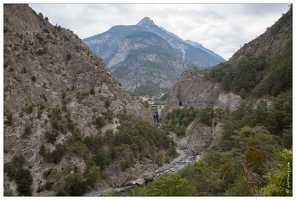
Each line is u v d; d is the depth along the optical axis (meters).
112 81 117.88
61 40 121.44
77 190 68.31
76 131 84.94
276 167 30.97
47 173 70.62
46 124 80.25
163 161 94.62
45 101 89.25
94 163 77.00
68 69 111.69
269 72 113.69
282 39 131.00
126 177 78.38
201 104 158.75
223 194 36.91
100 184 74.62
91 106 98.25
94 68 112.75
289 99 64.94
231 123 82.31
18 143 72.75
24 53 97.00
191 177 47.94
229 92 132.38
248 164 32.25
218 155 53.66
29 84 88.44
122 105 106.75
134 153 85.12
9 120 74.75
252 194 30.48
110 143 85.69
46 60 105.56
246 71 129.50
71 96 99.38
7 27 98.38
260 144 34.25
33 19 116.94
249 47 165.00
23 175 66.88
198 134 114.50
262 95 103.25
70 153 76.75
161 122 181.50
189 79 187.75
